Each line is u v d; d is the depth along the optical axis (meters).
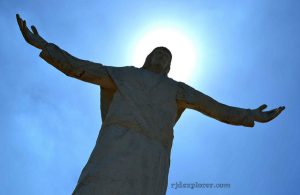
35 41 12.82
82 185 11.33
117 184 11.32
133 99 12.96
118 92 13.17
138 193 11.41
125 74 13.55
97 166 11.60
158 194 11.88
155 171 11.98
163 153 12.41
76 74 13.20
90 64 13.38
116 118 12.59
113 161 11.67
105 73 13.45
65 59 12.98
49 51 12.81
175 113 13.38
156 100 13.19
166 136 12.75
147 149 12.14
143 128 12.47
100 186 11.23
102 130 12.60
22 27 12.80
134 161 11.81
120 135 12.22
